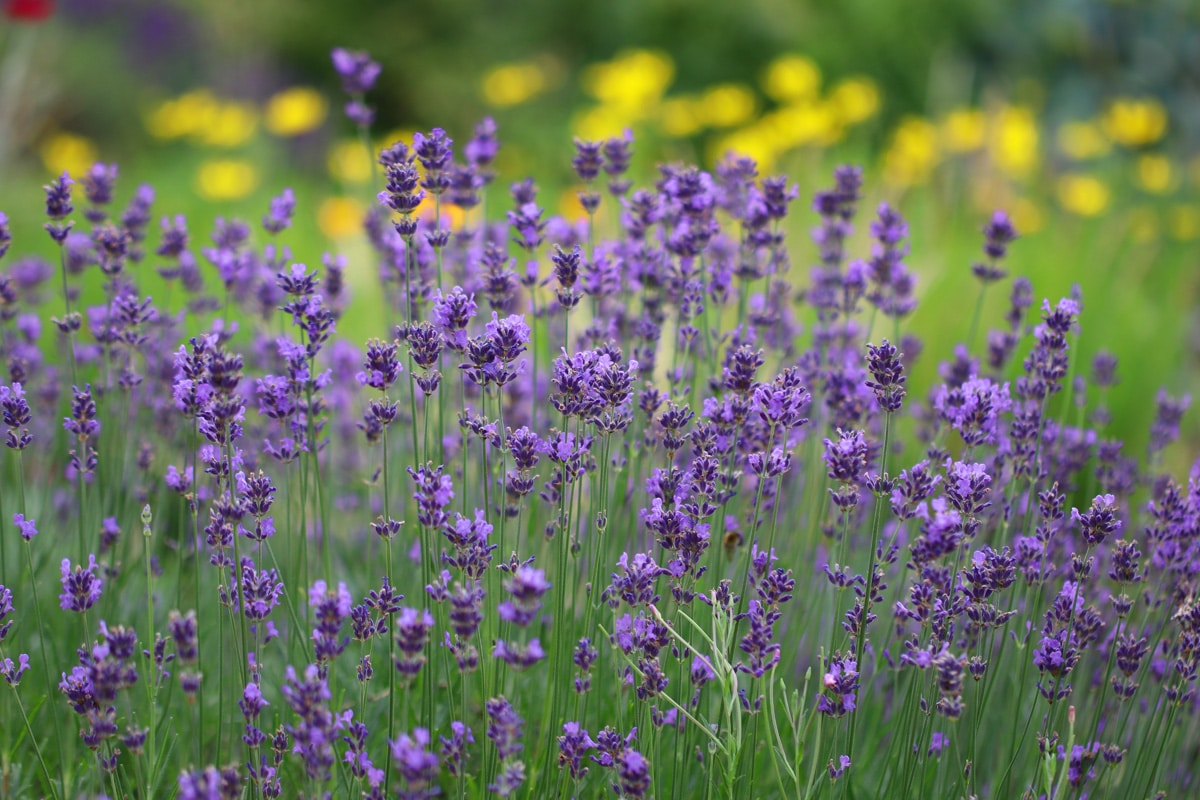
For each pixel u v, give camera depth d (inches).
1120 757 99.3
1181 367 277.3
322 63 607.5
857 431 92.4
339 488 159.3
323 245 345.1
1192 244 370.6
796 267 246.1
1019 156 350.9
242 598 94.0
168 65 586.2
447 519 102.3
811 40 535.8
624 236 143.6
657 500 96.4
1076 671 119.6
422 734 73.7
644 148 482.3
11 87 387.5
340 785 98.1
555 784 99.7
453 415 154.2
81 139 535.2
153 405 142.3
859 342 151.6
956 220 340.5
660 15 552.7
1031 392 116.1
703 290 123.5
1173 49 470.0
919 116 522.3
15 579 125.5
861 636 91.7
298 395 102.1
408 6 604.7
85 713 87.1
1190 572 106.7
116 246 124.3
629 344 132.6
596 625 110.0
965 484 91.4
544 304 129.9
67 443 149.9
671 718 97.1
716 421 100.0
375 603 94.7
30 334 148.3
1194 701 114.7
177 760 111.0
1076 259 296.4
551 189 456.4
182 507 120.3
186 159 486.3
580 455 94.7
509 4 605.6
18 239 344.2
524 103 550.3
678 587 97.1
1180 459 240.8
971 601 93.7
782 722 113.4
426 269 137.8
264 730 113.0
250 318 171.0
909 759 95.2
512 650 77.3
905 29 528.4
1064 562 124.0
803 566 126.0
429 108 593.9
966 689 109.7
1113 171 414.3
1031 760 110.3
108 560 119.6
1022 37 517.0
